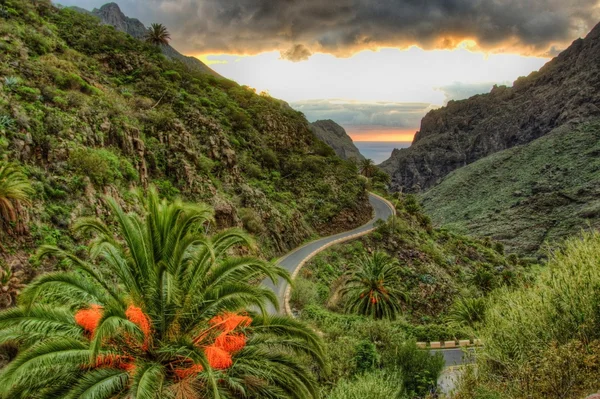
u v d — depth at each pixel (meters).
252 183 52.56
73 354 9.21
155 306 10.17
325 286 39.41
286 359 11.52
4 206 18.50
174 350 9.59
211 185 40.78
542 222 120.62
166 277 10.38
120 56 55.25
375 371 16.00
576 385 7.32
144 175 34.16
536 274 11.27
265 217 45.94
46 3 59.47
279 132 71.50
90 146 29.19
